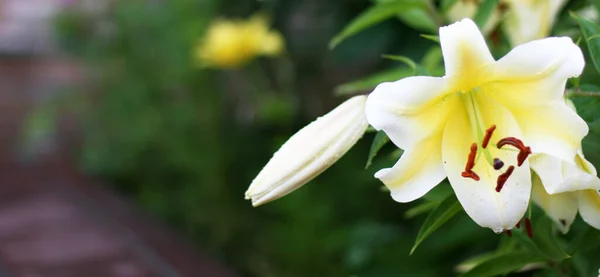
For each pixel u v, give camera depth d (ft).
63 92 16.89
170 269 10.49
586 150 3.50
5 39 22.49
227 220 13.21
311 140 3.44
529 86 3.16
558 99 3.13
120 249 11.46
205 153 13.78
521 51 3.10
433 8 4.23
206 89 14.20
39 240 11.92
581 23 3.39
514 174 3.15
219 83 14.17
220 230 13.11
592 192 3.24
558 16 4.58
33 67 21.90
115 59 15.64
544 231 3.48
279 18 12.69
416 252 8.16
